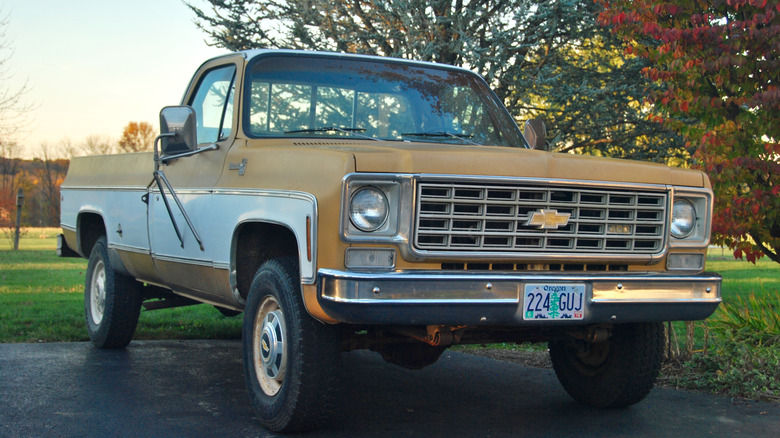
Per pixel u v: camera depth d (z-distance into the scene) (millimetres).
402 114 5137
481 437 4258
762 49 6352
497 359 6766
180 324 8328
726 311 6852
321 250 3680
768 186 6902
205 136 5371
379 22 12266
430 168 3703
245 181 4449
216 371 5910
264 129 4859
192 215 5016
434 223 3730
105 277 6633
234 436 4156
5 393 5016
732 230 6652
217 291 4883
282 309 4090
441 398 5234
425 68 5586
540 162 3914
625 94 11016
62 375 5594
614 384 4801
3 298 10266
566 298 3879
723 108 6812
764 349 6039
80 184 7168
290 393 4004
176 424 4383
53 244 28953
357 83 5180
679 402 5184
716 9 6691
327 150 3869
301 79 5059
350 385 5641
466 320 3689
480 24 11445
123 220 6137
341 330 4148
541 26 10805
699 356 6070
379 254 3670
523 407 5004
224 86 5270
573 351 5098
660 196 4211
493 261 3840
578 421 4648
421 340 4094
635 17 6941
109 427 4289
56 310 8961
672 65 6504
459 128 5270
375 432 4312
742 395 5371
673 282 4129
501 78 11094
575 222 3984
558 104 11227
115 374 5699
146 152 5848
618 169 4102
